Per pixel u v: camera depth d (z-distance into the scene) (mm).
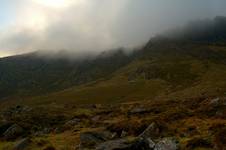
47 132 70000
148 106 123062
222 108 71125
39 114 101688
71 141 52688
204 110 72438
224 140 38125
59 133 67625
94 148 42844
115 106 167875
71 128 74375
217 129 45500
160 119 69000
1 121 73562
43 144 49406
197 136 44719
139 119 76062
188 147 38312
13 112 124062
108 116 100125
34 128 72562
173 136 47719
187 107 88812
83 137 49281
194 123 58219
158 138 47750
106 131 55969
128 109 117938
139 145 38094
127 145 38000
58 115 99688
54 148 45500
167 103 124000
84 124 78688
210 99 96812
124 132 55062
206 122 57312
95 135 50438
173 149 36750
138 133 54562
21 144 48688
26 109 131375
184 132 50281
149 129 51938
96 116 102562
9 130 65688
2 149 49531
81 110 140625
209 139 40219
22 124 73250
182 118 68188
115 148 37719
